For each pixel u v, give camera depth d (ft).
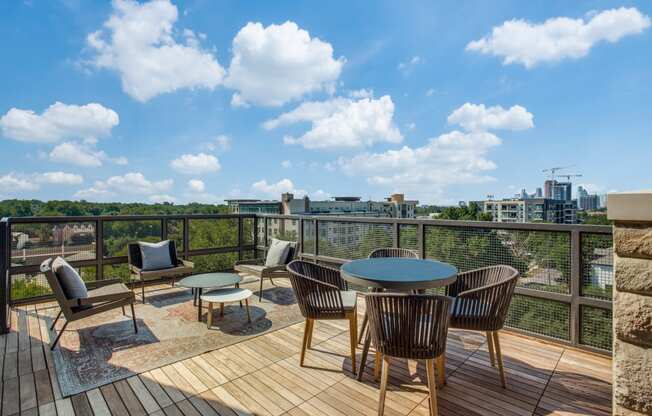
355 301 9.51
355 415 7.13
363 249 15.64
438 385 8.15
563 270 10.41
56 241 15.39
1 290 11.19
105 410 7.27
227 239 21.26
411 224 13.82
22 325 12.09
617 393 4.02
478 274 9.70
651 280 3.77
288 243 16.90
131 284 17.01
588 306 9.95
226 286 13.03
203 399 7.66
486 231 11.93
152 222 18.30
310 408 7.36
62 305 9.99
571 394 7.82
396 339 6.79
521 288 11.14
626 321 3.94
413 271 8.77
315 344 10.55
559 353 9.86
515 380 8.41
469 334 11.16
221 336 11.16
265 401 7.60
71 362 9.36
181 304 14.64
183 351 10.04
